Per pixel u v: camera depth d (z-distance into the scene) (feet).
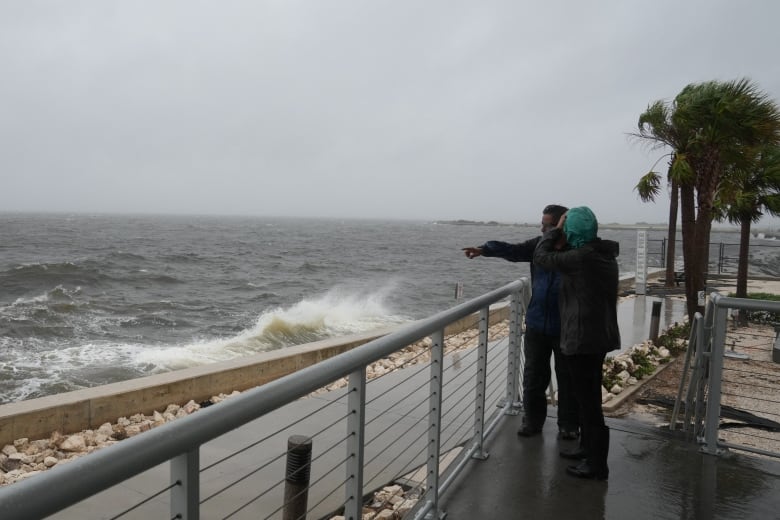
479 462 13.60
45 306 67.62
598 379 12.52
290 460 10.72
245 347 47.85
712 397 14.39
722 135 36.19
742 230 49.11
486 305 13.34
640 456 14.24
